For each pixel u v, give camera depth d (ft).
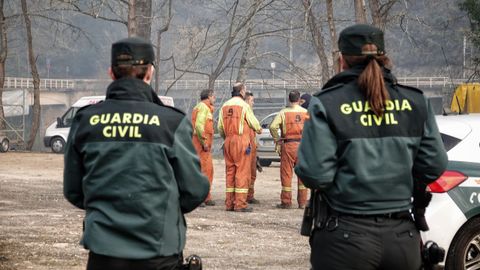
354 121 15.30
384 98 15.33
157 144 14.75
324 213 15.55
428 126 15.89
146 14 131.54
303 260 33.83
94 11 127.13
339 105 15.37
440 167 15.88
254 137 54.19
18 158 99.50
